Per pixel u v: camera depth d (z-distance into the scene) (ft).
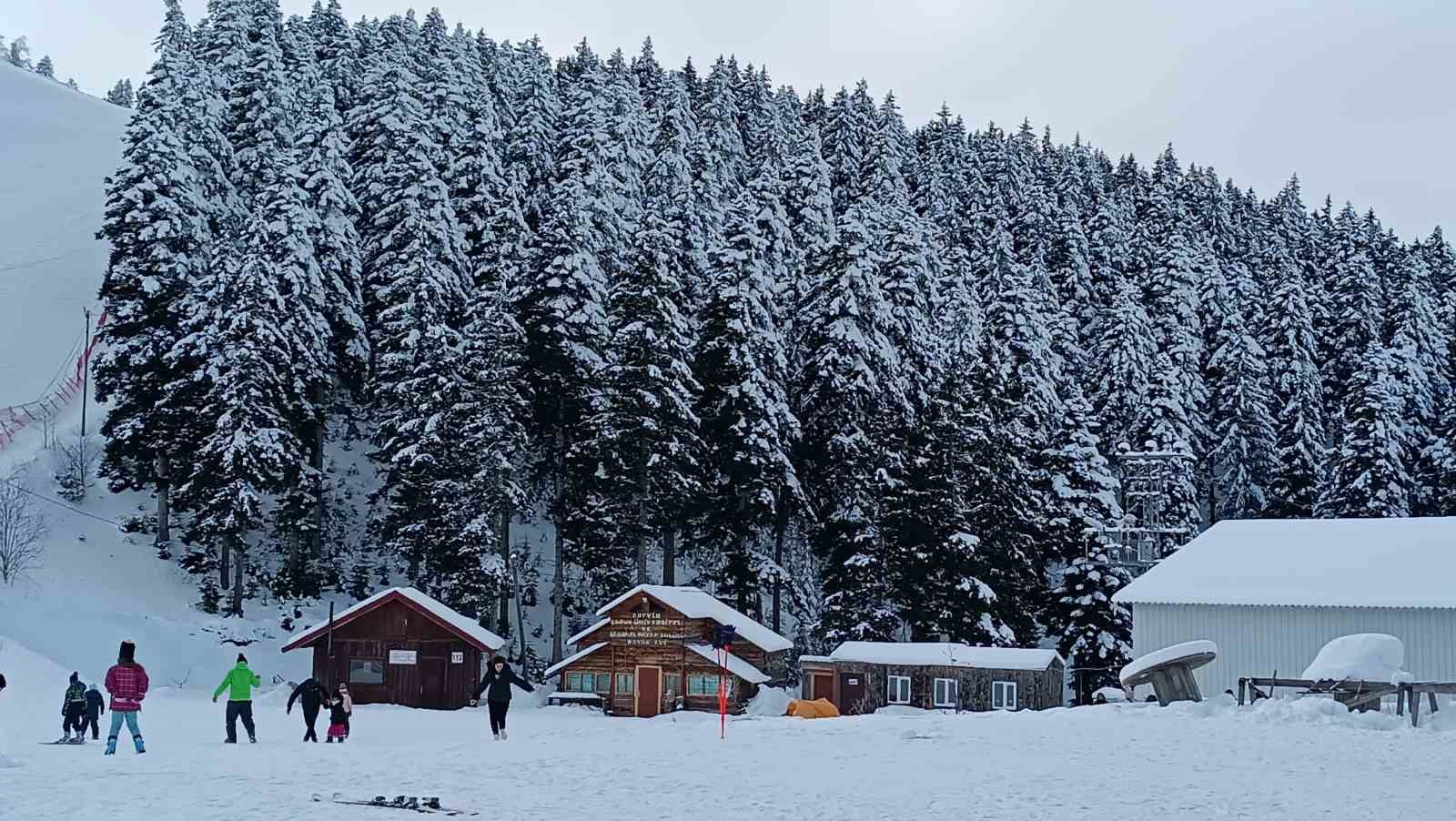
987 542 185.78
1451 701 96.63
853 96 336.29
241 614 177.99
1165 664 93.81
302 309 187.11
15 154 359.66
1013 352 239.71
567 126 276.00
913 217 271.08
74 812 41.70
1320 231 386.32
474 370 177.68
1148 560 204.13
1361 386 242.58
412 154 208.44
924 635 179.93
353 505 209.77
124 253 189.47
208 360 176.96
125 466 192.24
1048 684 150.92
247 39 236.63
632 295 185.06
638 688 158.61
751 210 236.63
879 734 73.97
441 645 159.02
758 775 53.47
